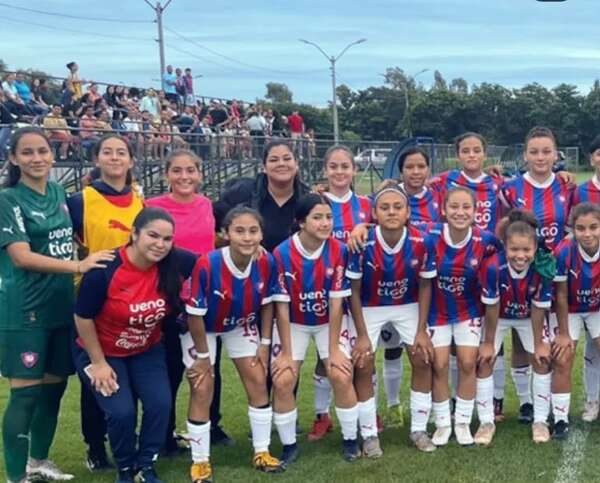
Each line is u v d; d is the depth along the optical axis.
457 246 4.94
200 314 4.56
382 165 24.78
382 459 4.89
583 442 5.09
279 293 4.80
